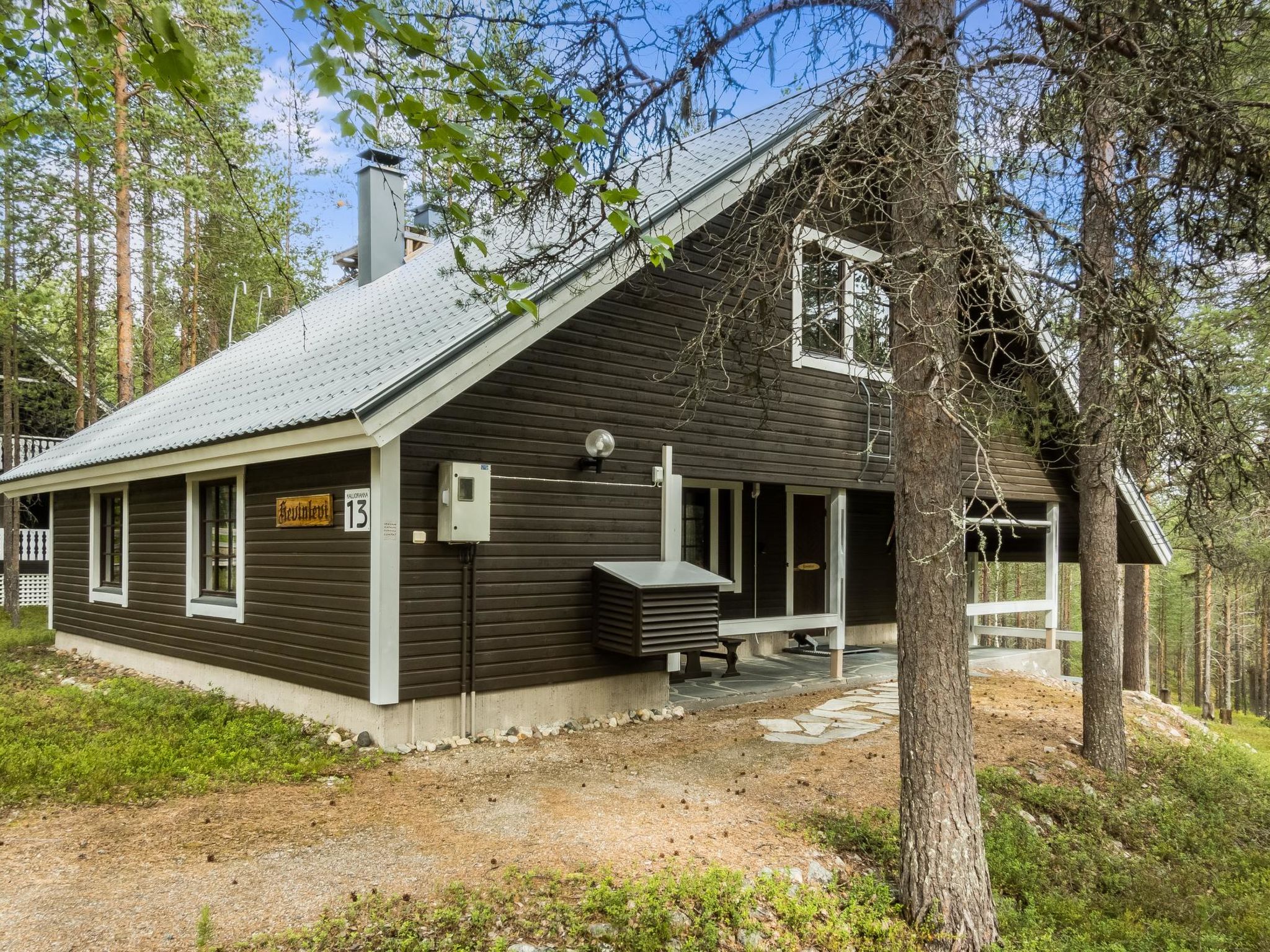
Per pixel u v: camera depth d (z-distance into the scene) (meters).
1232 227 4.98
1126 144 5.12
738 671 10.75
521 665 7.33
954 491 4.72
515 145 4.89
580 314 7.78
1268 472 5.25
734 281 5.59
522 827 5.00
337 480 7.01
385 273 13.85
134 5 3.16
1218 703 36.12
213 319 21.84
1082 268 5.09
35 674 10.27
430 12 3.88
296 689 7.48
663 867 4.51
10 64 3.73
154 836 4.71
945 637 4.62
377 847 4.64
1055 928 5.07
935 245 4.49
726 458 9.00
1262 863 6.83
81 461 10.47
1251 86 5.60
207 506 9.16
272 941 3.52
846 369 10.20
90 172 15.29
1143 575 17.95
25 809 5.11
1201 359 5.07
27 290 14.45
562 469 7.64
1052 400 7.77
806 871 4.74
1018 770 7.32
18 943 3.45
